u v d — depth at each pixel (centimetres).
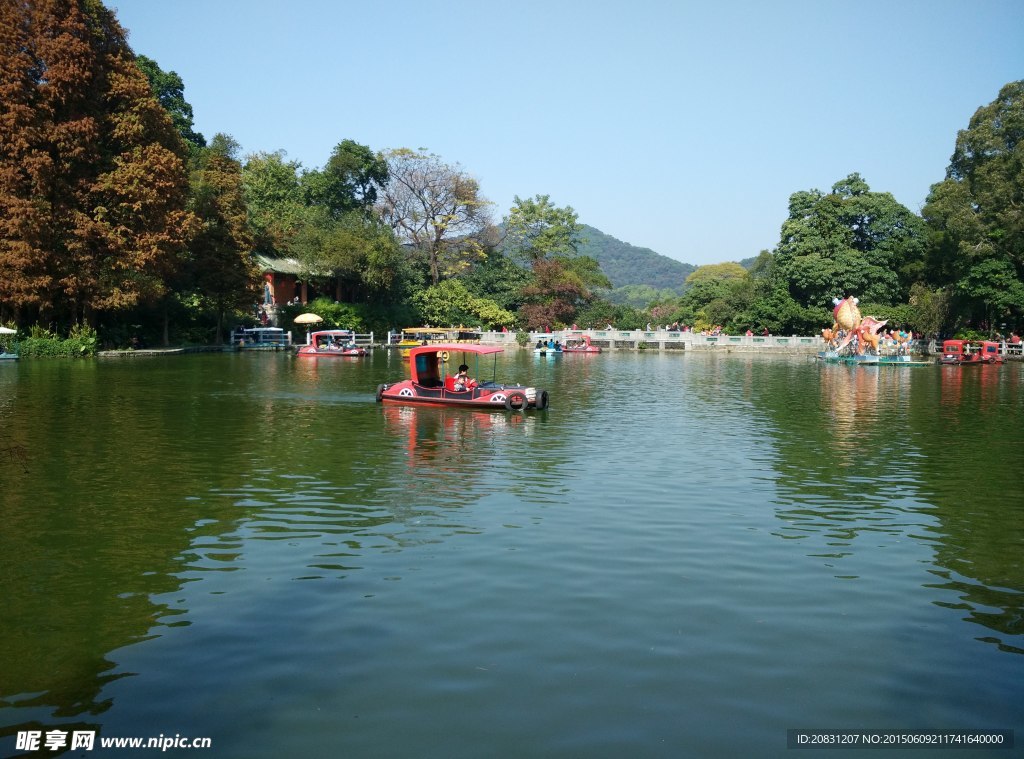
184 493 1486
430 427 2325
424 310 8875
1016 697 768
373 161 10112
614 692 761
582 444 2073
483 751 664
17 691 756
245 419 2436
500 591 1008
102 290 4844
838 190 8631
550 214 11088
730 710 734
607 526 1305
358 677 782
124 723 702
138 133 4862
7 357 4484
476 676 787
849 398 3331
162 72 8756
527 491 1541
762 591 1025
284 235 8038
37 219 4462
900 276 8338
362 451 1930
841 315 6103
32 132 4466
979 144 6744
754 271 11312
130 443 1995
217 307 6450
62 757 652
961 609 978
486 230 9831
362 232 8100
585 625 909
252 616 924
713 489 1579
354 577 1052
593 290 10788
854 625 925
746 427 2419
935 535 1284
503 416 2597
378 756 655
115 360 4766
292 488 1538
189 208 5928
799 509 1432
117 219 4881
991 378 4503
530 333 8338
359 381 3706
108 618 916
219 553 1145
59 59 4556
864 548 1210
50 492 1484
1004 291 6569
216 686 765
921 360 6284
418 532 1258
